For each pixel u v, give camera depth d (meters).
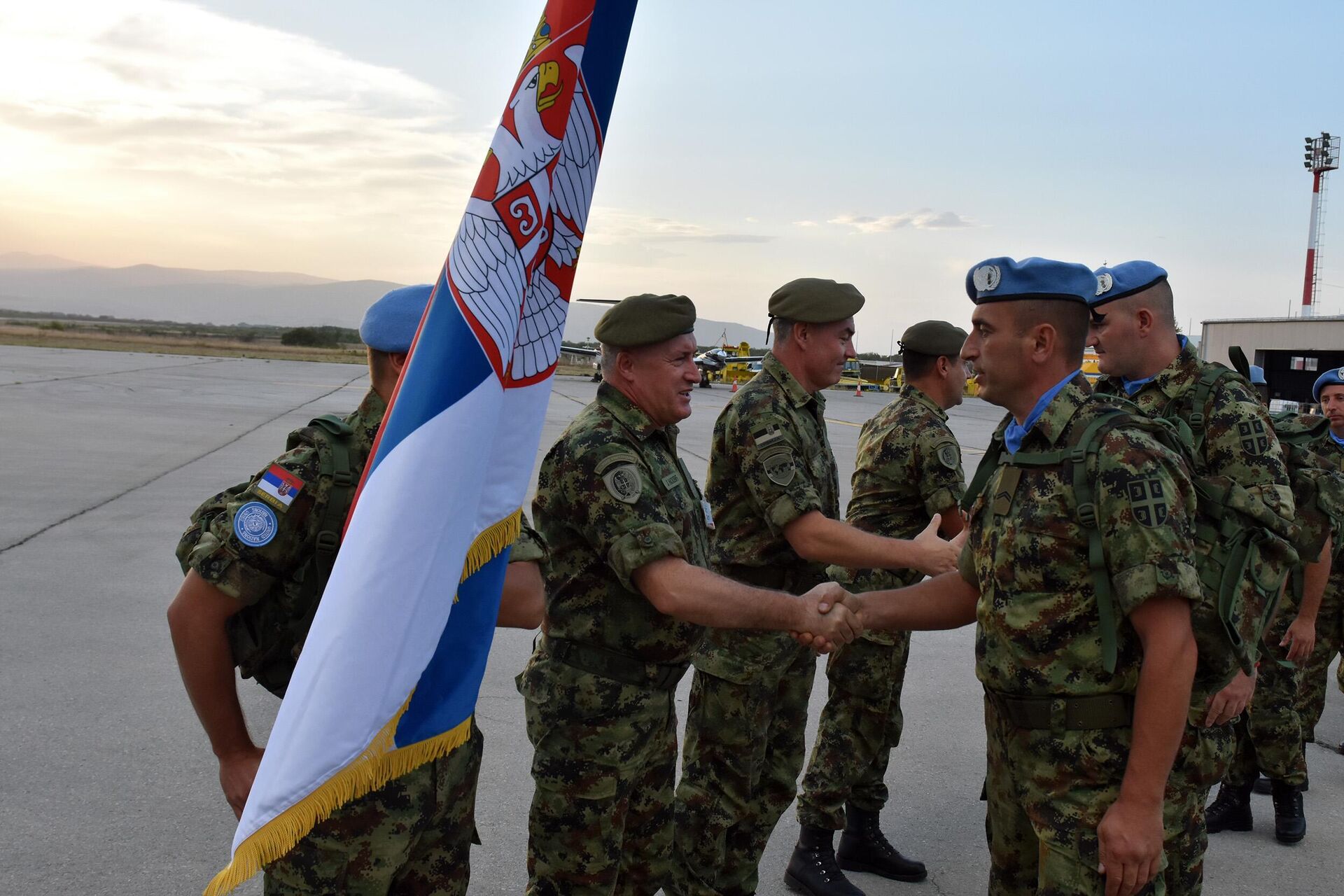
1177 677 1.79
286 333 101.50
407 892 1.89
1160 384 2.81
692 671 5.57
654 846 2.58
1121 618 1.88
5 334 69.19
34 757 3.87
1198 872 2.29
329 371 42.50
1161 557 1.79
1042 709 1.96
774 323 3.07
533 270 1.73
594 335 2.49
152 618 5.71
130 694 4.56
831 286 2.99
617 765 2.40
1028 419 2.05
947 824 3.83
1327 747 4.88
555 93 1.68
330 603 1.59
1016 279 2.02
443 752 1.71
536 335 1.77
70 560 6.91
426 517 1.58
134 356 46.03
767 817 3.02
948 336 3.45
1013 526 1.98
